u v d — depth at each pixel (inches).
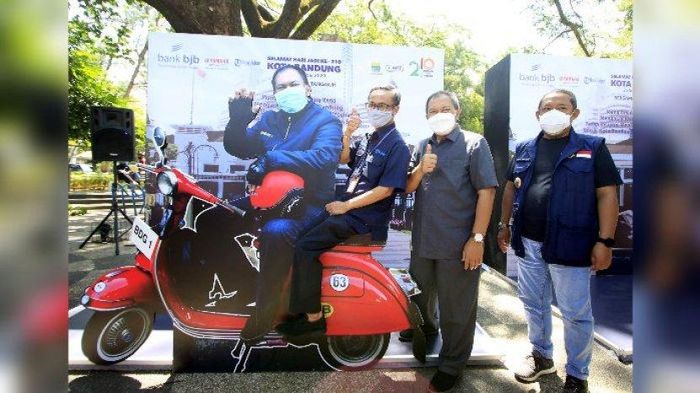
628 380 107.2
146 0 218.4
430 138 105.3
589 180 95.1
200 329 104.5
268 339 106.6
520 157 110.4
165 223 101.3
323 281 102.3
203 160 118.4
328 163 113.1
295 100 115.1
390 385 103.2
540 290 107.2
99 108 223.1
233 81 118.1
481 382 105.4
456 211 98.2
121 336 107.3
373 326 103.7
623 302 159.2
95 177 648.4
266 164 114.3
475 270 99.0
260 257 108.1
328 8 276.7
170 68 116.8
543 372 107.3
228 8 225.5
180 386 101.0
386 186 93.8
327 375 107.0
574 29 383.9
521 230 108.3
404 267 138.1
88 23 328.8
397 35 483.5
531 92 178.9
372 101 96.7
